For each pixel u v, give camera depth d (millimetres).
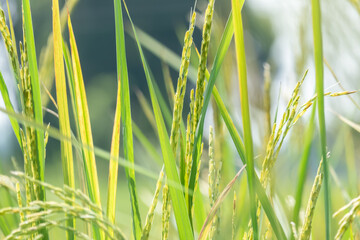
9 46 1042
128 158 1094
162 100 1386
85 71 26828
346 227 941
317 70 953
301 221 1286
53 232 1454
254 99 1438
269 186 1195
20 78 1043
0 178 1159
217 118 1417
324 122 970
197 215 1170
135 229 1085
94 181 1124
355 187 1566
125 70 1104
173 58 1589
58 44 1115
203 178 1488
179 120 1035
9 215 1231
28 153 1048
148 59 25516
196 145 1050
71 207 925
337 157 1732
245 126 960
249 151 965
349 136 1651
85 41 26859
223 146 1415
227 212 1341
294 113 1018
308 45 1622
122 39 1102
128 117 1099
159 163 1555
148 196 1858
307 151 1226
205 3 1324
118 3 1095
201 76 1021
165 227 1050
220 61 1062
